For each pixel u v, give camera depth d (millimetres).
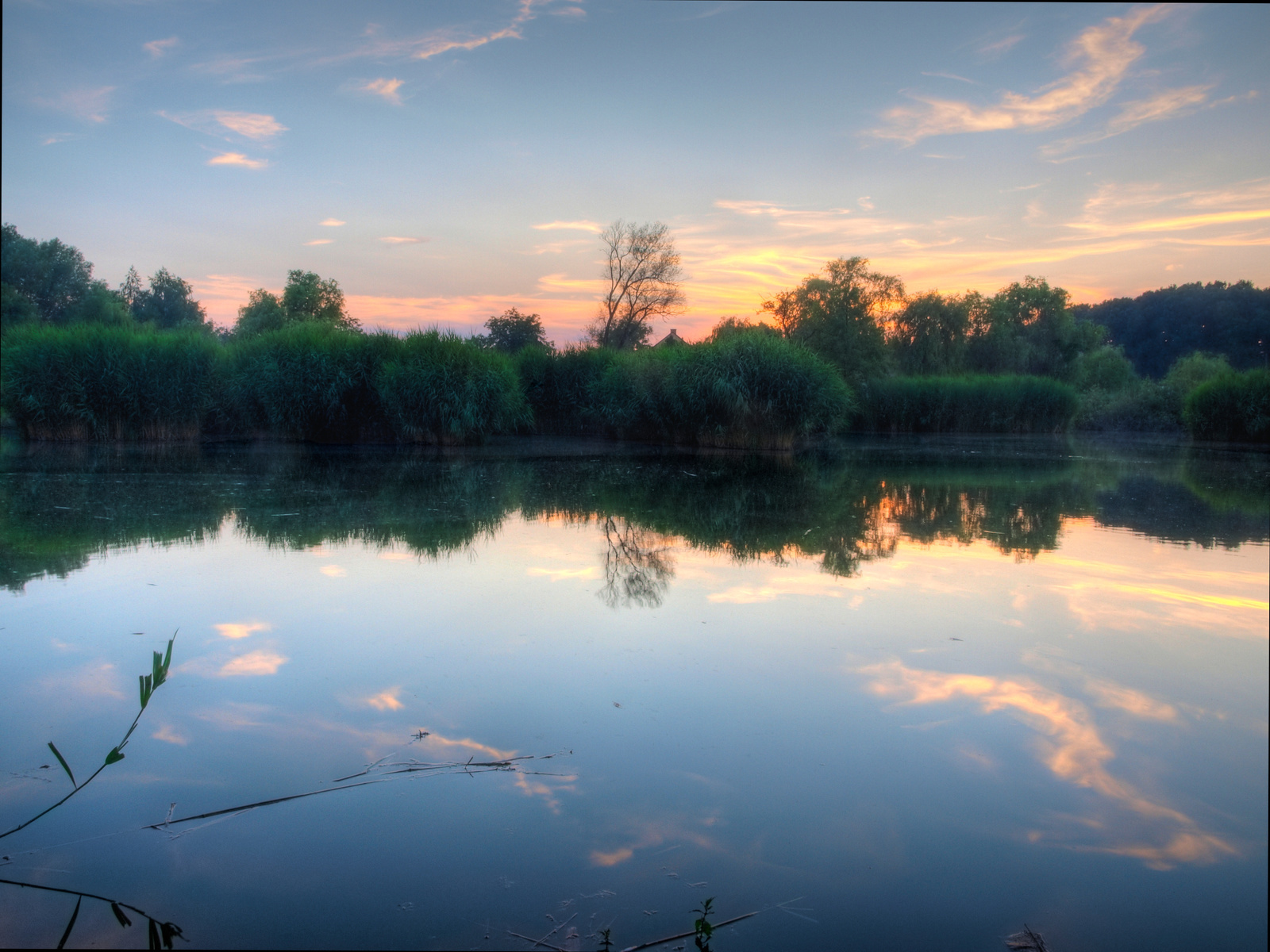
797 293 28828
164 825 2441
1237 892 2113
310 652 3955
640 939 1954
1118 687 3512
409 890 2143
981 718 3195
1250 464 14273
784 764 2828
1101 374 40906
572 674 3680
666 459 14719
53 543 6398
